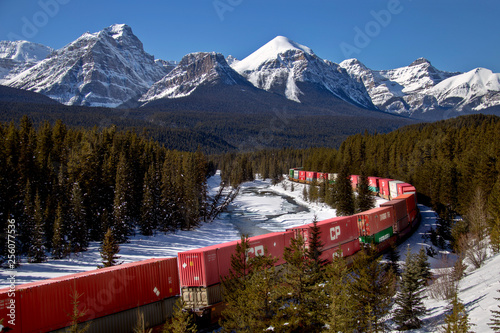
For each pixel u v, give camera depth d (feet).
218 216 265.13
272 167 537.65
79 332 59.47
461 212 183.83
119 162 196.13
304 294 68.80
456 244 118.52
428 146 348.79
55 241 130.93
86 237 150.92
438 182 211.61
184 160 270.46
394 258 102.68
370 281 65.51
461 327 47.39
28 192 134.21
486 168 178.91
